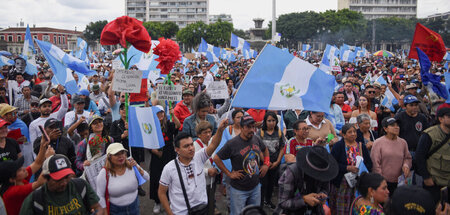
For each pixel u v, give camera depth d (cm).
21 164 389
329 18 9850
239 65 2855
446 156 514
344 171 501
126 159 458
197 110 610
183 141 425
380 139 548
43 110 654
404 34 9875
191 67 2161
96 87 1024
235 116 592
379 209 381
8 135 613
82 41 1836
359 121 603
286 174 393
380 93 1064
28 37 1142
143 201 666
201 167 448
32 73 1157
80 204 378
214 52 2408
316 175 370
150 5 16075
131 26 507
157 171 607
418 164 531
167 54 596
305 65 486
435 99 830
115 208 449
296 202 386
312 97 486
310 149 386
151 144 507
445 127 517
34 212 360
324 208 400
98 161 479
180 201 427
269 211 610
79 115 733
